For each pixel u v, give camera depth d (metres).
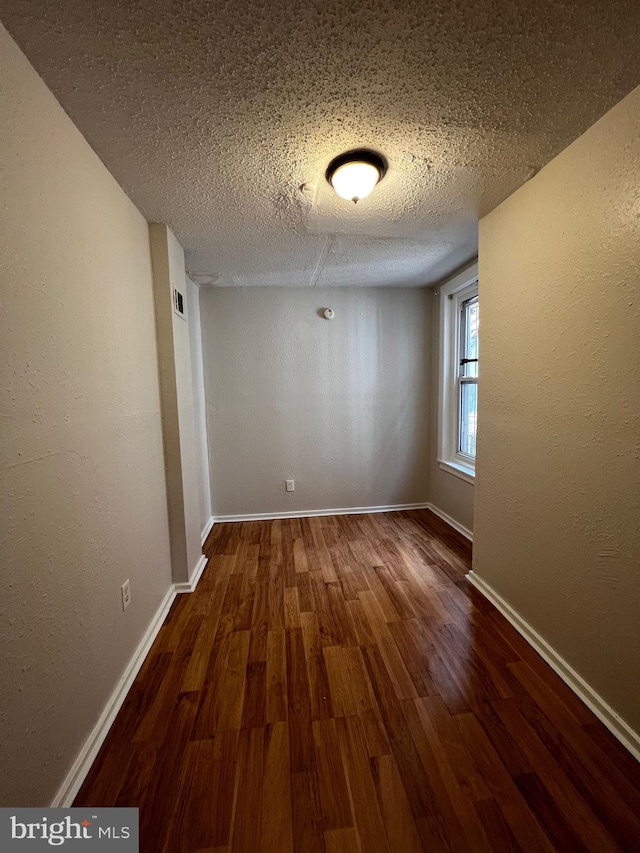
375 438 3.47
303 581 2.23
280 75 0.99
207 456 3.22
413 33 0.89
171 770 1.10
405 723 1.24
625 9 0.85
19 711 0.84
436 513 3.43
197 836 0.94
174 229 1.95
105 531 1.29
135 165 1.37
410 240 2.19
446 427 3.26
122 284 1.50
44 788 0.92
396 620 1.81
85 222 1.20
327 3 0.82
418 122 1.18
